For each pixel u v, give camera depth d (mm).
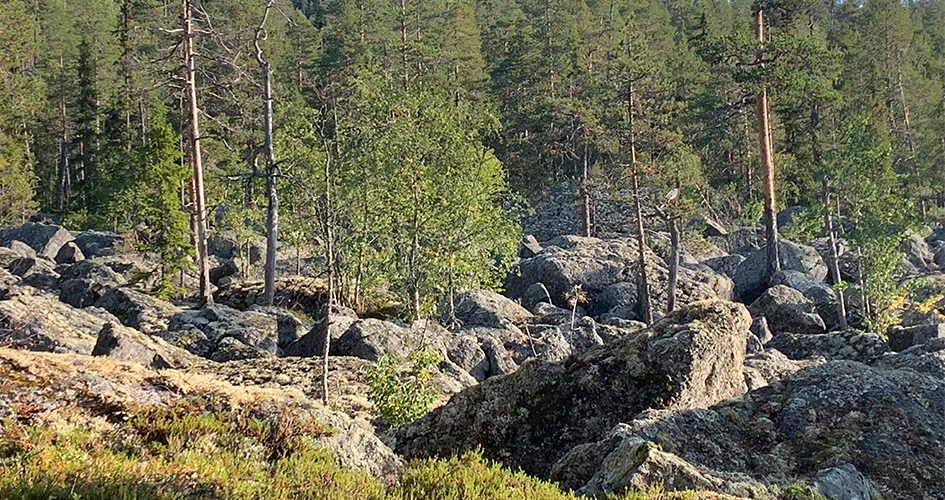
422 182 31844
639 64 39344
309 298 36188
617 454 9930
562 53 78438
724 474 9625
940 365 13422
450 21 83812
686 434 10516
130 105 73125
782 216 59312
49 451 8008
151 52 65250
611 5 101938
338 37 77562
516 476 10117
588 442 11758
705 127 71188
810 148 62781
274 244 33312
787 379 11805
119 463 8062
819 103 61156
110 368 10742
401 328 24656
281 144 36250
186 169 36562
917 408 10727
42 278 40125
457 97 69562
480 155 37969
